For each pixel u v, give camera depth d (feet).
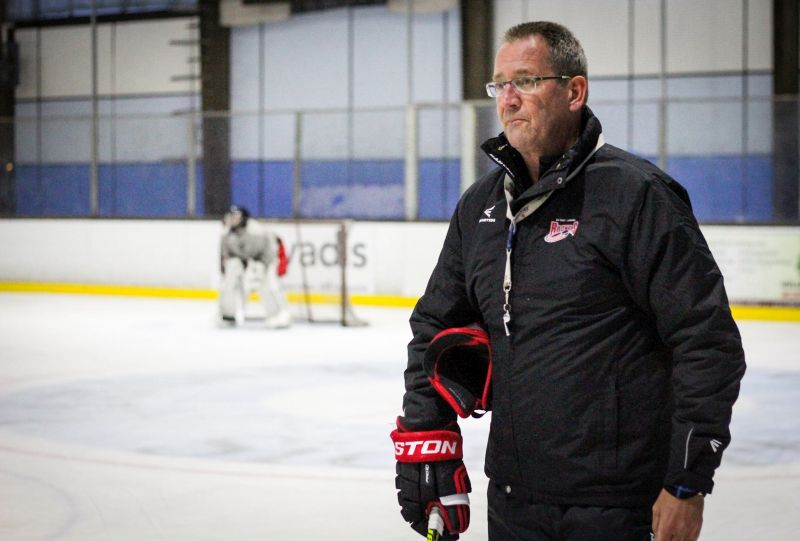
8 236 96.84
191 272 90.94
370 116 90.22
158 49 109.60
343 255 73.05
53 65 113.09
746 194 79.92
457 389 12.28
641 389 11.62
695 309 11.19
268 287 71.67
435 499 12.84
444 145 89.56
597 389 11.57
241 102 107.76
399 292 83.56
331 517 26.73
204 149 91.35
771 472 31.40
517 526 12.21
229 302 71.67
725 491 29.12
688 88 95.04
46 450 34.63
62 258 95.14
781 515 26.71
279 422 39.29
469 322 13.23
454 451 12.88
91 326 71.51
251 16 106.22
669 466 11.23
